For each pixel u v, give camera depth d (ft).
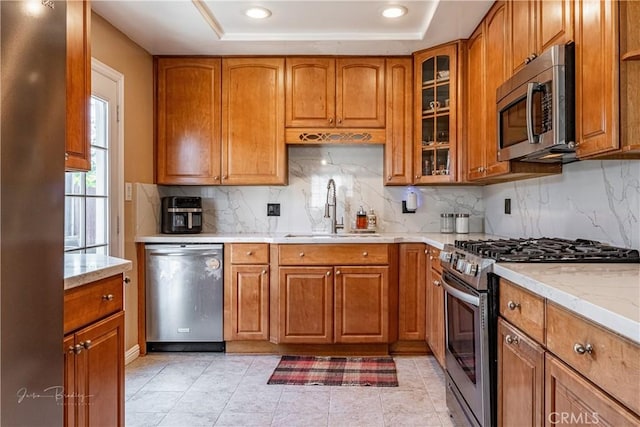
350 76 11.73
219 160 11.82
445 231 12.35
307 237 10.93
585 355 3.60
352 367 10.09
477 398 6.00
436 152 11.36
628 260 5.54
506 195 10.71
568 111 5.72
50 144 3.67
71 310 4.70
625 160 6.20
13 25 3.23
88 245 8.99
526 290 4.81
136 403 8.18
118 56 9.99
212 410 7.91
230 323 10.98
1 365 3.14
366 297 10.76
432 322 10.09
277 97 11.74
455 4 8.80
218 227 12.82
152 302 11.01
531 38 7.00
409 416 7.66
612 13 4.87
